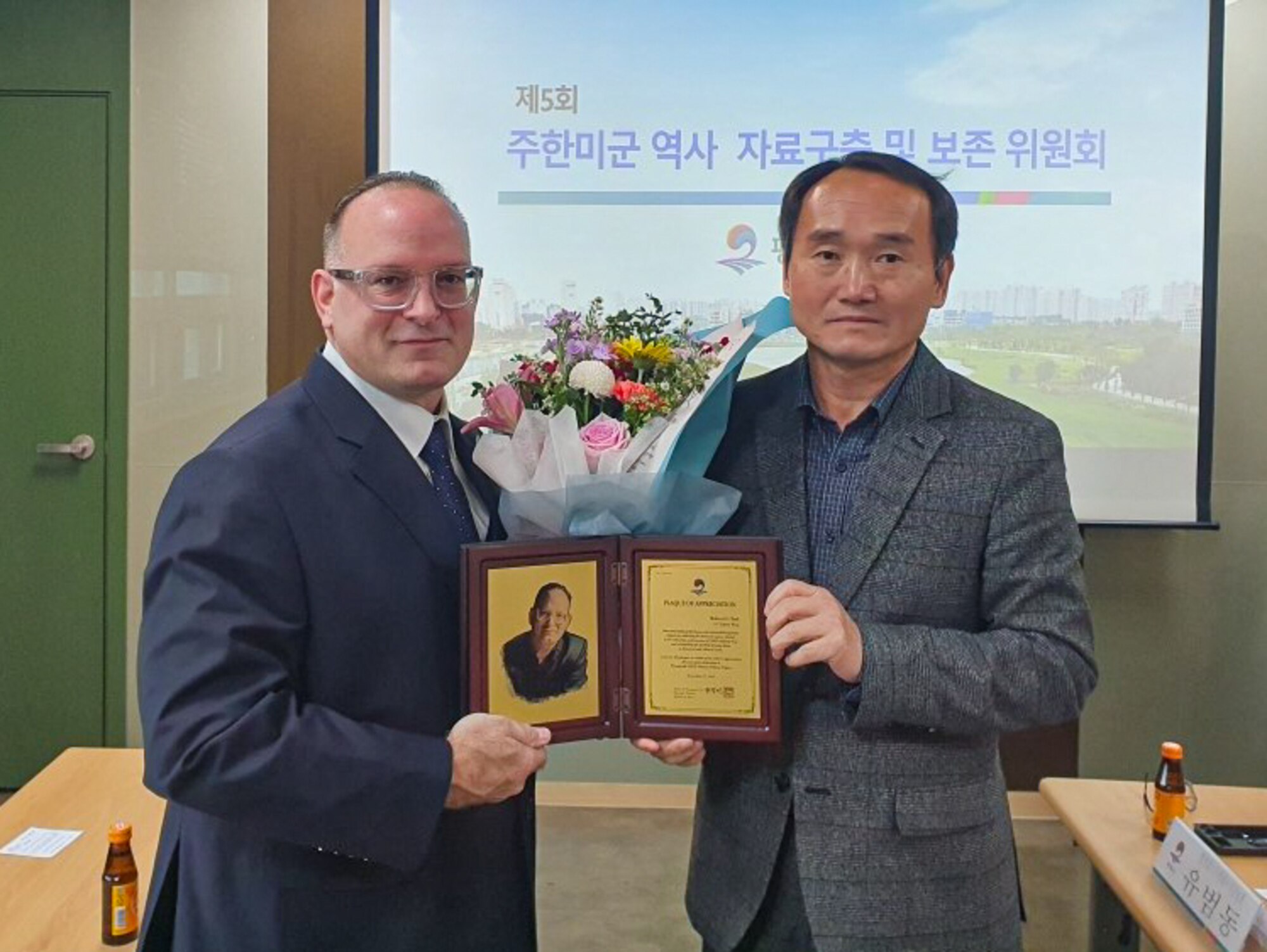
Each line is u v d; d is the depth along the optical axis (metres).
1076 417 3.06
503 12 3.05
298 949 1.18
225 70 3.15
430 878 1.25
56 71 3.18
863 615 1.29
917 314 1.32
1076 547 1.31
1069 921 2.71
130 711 3.33
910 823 1.27
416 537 1.25
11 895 1.53
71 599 3.32
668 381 1.36
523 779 1.18
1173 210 3.01
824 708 1.31
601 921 2.71
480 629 1.24
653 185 3.06
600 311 1.75
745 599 1.29
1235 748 3.26
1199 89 2.98
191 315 3.22
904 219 1.30
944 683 1.20
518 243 3.09
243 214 3.18
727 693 1.29
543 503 1.30
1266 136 3.10
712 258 3.07
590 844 3.12
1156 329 3.03
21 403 3.27
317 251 3.12
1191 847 1.47
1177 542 3.24
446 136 3.08
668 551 1.30
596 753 3.38
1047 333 3.05
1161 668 3.27
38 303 3.24
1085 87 3.00
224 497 1.15
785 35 3.03
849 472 1.36
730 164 3.05
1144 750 3.29
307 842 1.10
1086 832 1.70
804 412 1.40
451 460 1.38
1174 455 3.05
